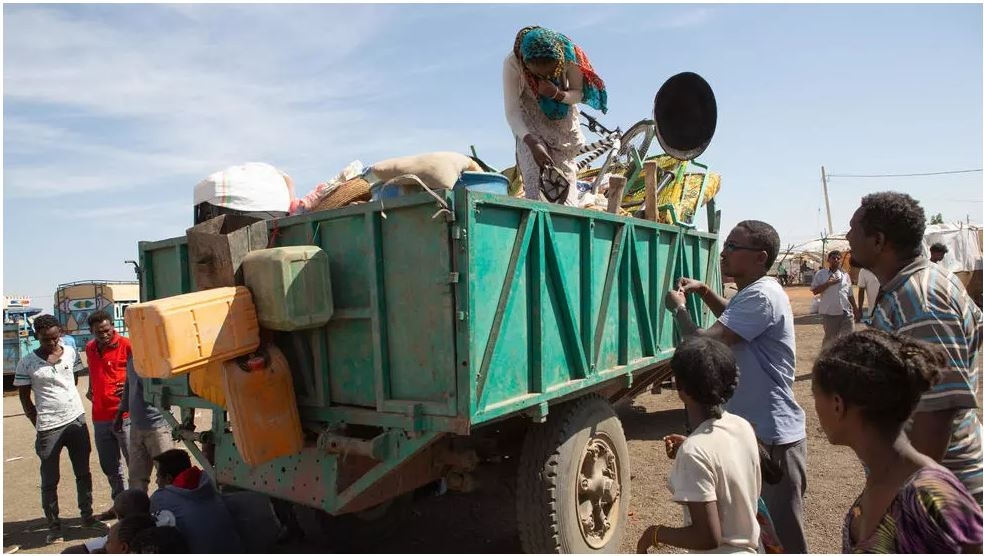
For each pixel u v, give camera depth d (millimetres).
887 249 2516
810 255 37500
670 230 5402
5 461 7691
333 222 3389
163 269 4586
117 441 5434
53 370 5164
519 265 3258
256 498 4148
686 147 6090
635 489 5332
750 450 2414
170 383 4293
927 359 1691
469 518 4867
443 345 2941
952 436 2348
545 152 4617
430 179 3408
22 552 4801
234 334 3076
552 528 3533
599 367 4121
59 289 21938
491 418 2953
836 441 1803
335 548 4289
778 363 3143
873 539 1614
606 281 4277
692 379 2422
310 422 3518
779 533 3072
